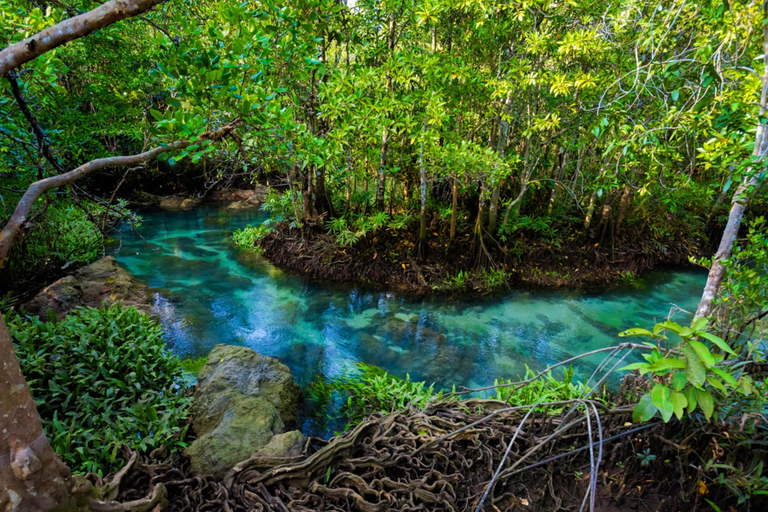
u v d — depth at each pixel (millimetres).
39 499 2031
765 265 3650
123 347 5285
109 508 2598
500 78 9219
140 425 4375
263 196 18875
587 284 10953
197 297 9070
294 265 11172
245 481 3473
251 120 3160
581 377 6641
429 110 8523
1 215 5805
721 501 2994
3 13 3422
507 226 11211
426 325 8492
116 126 9680
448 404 4512
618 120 4613
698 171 9922
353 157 10961
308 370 6645
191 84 2875
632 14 6617
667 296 10328
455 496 3301
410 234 11445
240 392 4852
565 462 3496
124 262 10758
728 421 3037
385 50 9352
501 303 9727
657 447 3289
